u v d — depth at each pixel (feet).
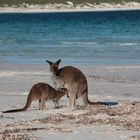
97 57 169.68
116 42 233.55
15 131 63.00
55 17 572.51
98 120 69.15
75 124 67.56
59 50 196.75
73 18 542.98
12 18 559.38
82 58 167.32
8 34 311.68
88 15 614.34
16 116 75.77
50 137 59.67
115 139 58.49
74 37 276.41
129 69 136.87
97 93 101.50
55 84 86.12
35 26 411.34
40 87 82.12
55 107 84.58
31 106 85.97
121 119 70.08
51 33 316.60
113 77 122.72
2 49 205.16
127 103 81.46
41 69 139.03
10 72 132.77
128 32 311.47
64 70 83.92
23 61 159.84
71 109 79.71
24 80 118.62
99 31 328.90
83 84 82.69
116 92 102.68
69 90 82.79
